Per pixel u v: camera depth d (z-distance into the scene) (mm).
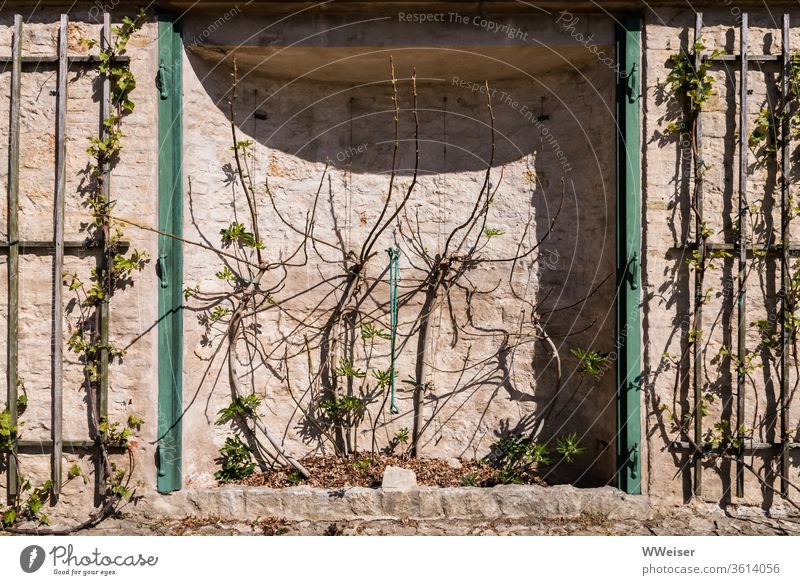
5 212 4078
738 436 4105
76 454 4090
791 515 4098
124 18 4062
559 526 4004
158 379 4086
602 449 4414
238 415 4605
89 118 4078
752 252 4137
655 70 4141
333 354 4805
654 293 4125
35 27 4098
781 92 4109
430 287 4895
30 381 4074
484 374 4867
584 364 4410
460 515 4113
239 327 4602
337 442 4844
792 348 4117
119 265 4023
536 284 4793
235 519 4078
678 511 4113
